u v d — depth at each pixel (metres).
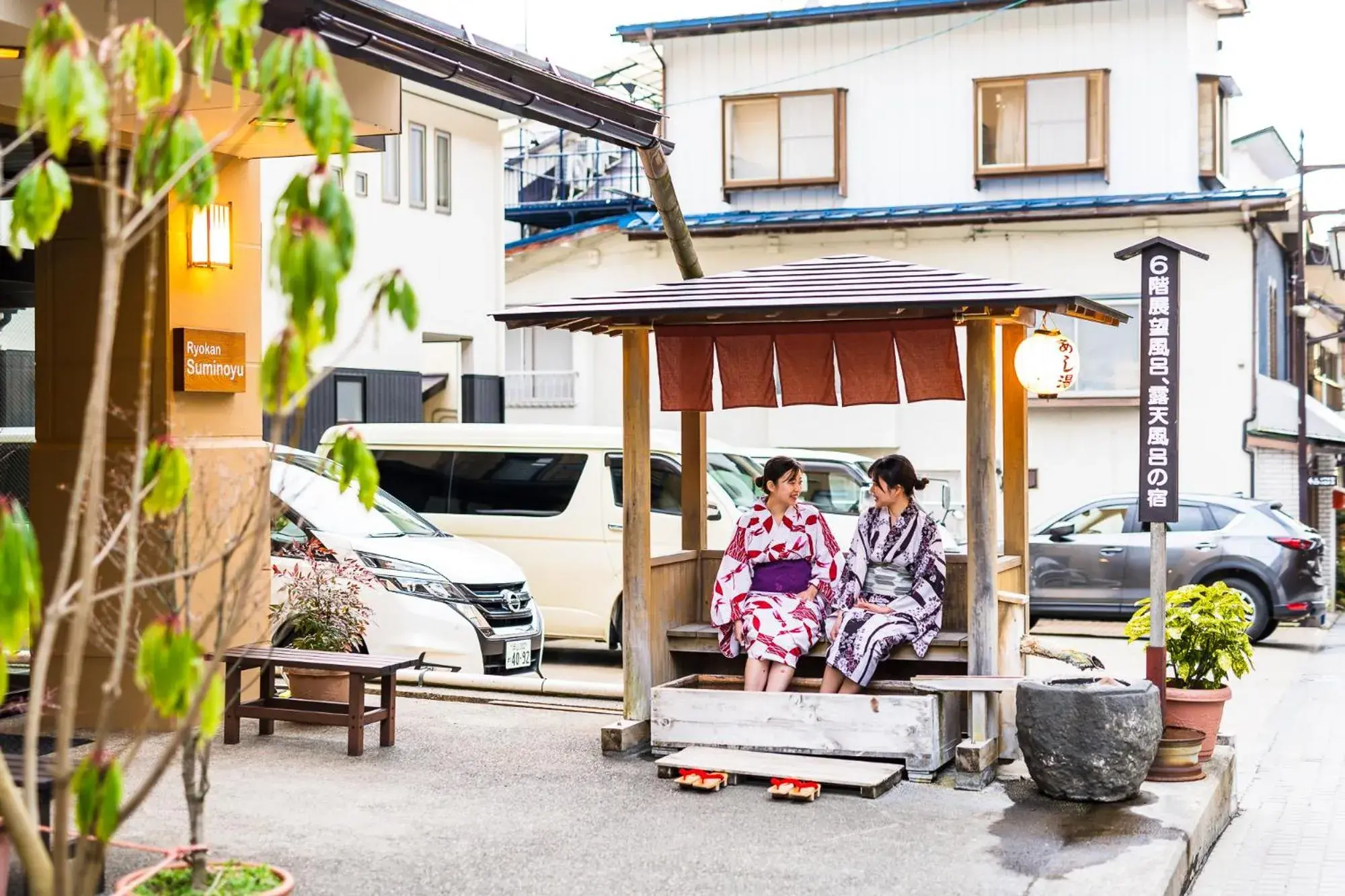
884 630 7.74
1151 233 22.06
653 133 9.38
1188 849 6.35
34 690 3.51
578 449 13.56
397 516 11.85
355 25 6.41
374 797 6.88
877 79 24.02
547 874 5.65
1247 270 21.64
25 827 3.52
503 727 8.76
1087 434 22.50
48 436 8.26
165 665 3.34
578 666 13.34
